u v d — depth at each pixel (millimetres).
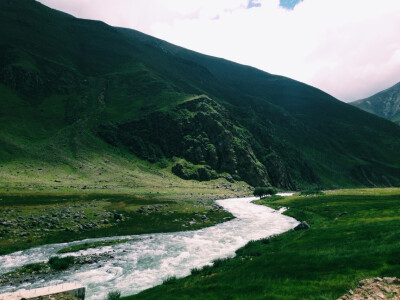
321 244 32906
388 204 68562
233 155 190375
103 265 31953
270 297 16750
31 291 19625
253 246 38125
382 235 32688
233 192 149500
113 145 182000
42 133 166875
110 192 97500
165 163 180625
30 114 182750
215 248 39500
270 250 34312
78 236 45688
